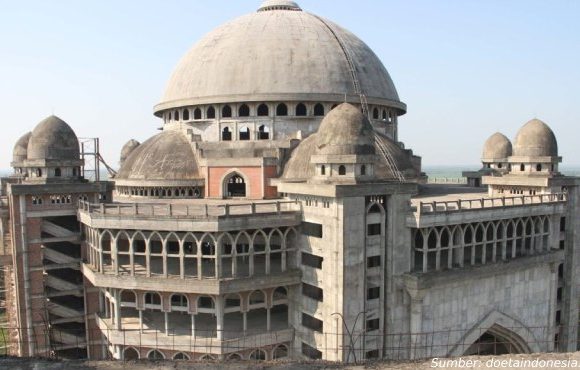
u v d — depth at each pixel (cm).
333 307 4072
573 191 5594
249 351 4441
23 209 4978
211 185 5997
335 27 7388
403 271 4312
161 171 6116
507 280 4878
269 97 6166
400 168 5794
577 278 5691
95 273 4441
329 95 6259
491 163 8156
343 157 4191
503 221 4769
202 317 4891
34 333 5069
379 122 6756
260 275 4312
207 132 6531
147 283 4269
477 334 4666
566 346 5675
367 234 4159
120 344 4481
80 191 5175
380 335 4269
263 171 5750
